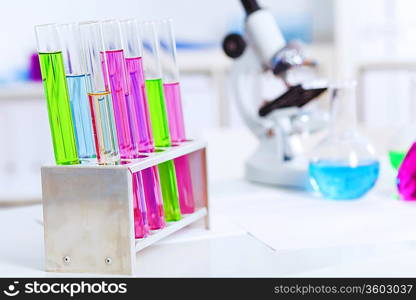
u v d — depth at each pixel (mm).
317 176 1648
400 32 4527
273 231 1374
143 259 1214
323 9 4789
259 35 1872
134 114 1226
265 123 1936
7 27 4512
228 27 4820
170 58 1385
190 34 4820
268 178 1887
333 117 1674
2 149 4270
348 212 1516
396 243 1243
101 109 1148
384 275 1065
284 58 1812
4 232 1493
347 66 4426
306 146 2406
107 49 1179
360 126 2582
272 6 4789
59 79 1166
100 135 1151
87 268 1151
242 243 1299
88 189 1131
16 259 1261
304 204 1624
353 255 1176
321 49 4418
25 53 4547
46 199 1159
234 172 2490
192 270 1134
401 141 1771
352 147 1634
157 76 1324
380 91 4465
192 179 1430
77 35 1178
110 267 1137
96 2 4672
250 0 1897
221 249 1261
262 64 1925
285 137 1896
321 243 1264
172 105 1393
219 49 4812
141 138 1261
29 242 1393
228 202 1694
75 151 1189
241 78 2004
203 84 4387
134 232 1158
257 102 2008
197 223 1467
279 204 1639
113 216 1124
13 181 4316
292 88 1833
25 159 4297
